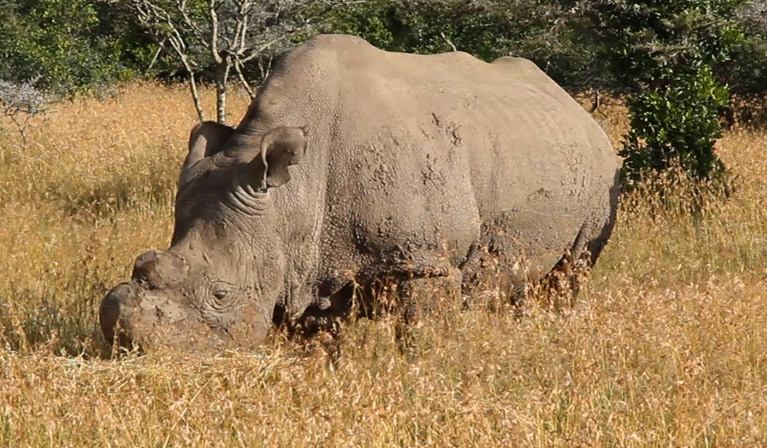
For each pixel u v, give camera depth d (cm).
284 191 1313
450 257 1438
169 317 1224
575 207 1614
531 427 1159
